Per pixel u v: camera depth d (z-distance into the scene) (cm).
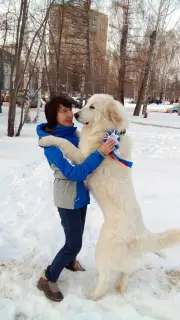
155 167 743
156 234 260
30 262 321
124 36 2247
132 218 260
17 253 338
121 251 254
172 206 495
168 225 428
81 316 249
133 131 1459
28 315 251
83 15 1839
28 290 278
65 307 259
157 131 1501
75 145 302
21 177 613
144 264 335
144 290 288
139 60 2302
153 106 4294
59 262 267
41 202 490
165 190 569
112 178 269
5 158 751
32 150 870
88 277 308
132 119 2100
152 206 493
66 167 249
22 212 448
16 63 1030
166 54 2592
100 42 2398
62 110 270
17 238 372
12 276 294
